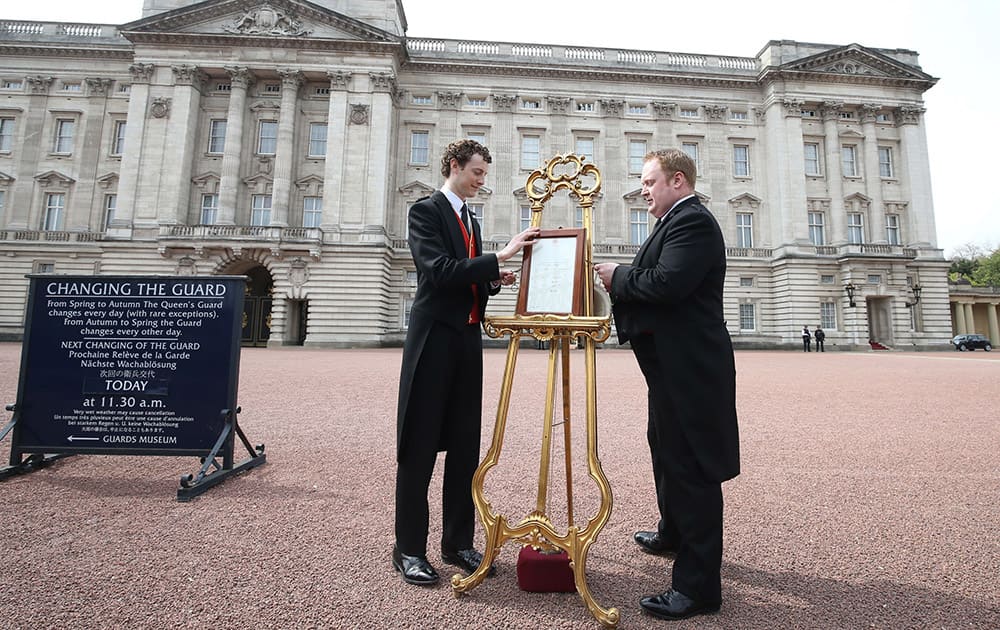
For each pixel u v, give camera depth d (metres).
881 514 4.11
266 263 31.48
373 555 3.30
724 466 2.67
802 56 37.72
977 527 3.84
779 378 14.73
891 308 35.47
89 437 4.94
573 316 2.81
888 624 2.56
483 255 2.99
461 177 3.43
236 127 32.47
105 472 5.07
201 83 33.44
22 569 3.02
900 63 37.28
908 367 18.91
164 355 5.00
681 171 3.04
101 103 35.56
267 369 15.37
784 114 37.03
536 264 3.07
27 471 5.01
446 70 36.28
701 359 2.73
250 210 33.06
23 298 34.00
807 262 35.34
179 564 3.12
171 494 4.44
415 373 3.10
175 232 30.84
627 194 36.59
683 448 2.74
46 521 3.78
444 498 3.28
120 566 3.08
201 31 32.59
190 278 5.07
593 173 3.18
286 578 2.97
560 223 36.19
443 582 2.98
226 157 32.06
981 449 6.29
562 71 36.84
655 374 2.91
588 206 3.15
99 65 35.81
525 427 7.61
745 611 2.68
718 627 2.53
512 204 35.75
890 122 38.44
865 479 5.07
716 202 37.16
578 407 9.38
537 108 37.12
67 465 5.29
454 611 2.65
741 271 36.56
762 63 38.53
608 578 3.04
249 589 2.83
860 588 2.93
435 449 3.14
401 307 34.12
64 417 4.95
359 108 32.62
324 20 32.78
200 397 4.97
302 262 31.44
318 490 4.59
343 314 31.25
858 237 36.97
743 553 3.39
